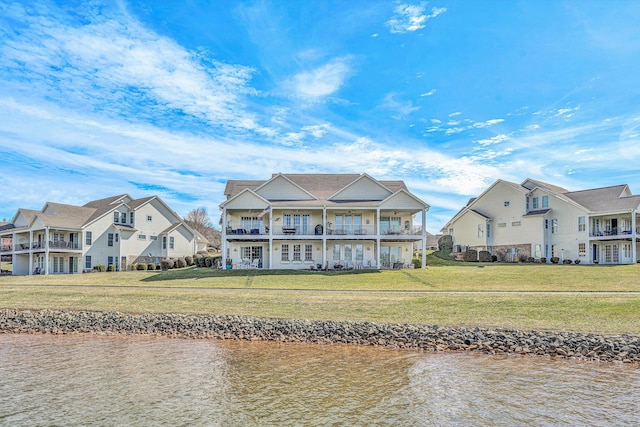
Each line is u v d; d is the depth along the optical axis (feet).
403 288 99.96
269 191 148.15
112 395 42.70
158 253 193.26
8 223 200.85
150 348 62.08
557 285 99.19
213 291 98.32
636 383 45.65
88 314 82.07
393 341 63.52
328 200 146.10
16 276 148.66
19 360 55.83
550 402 40.55
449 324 69.05
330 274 123.85
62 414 38.11
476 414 37.93
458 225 189.57
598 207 154.71
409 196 139.64
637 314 69.36
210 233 359.25
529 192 168.45
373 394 42.80
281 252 144.66
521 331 63.93
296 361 54.80
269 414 38.09
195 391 43.86
